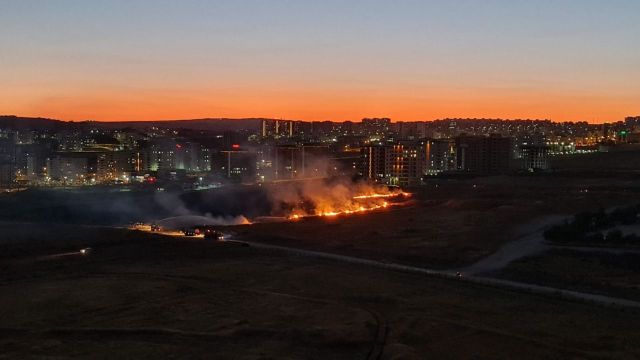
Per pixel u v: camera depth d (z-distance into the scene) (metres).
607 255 109.94
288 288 83.81
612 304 76.81
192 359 53.53
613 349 56.88
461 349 56.41
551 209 190.00
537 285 92.00
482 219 172.38
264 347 56.97
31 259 108.38
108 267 100.81
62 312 70.38
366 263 108.06
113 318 67.69
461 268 108.00
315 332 61.25
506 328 63.81
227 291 81.12
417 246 130.50
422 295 79.81
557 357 54.31
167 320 66.56
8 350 56.53
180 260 108.44
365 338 59.38
